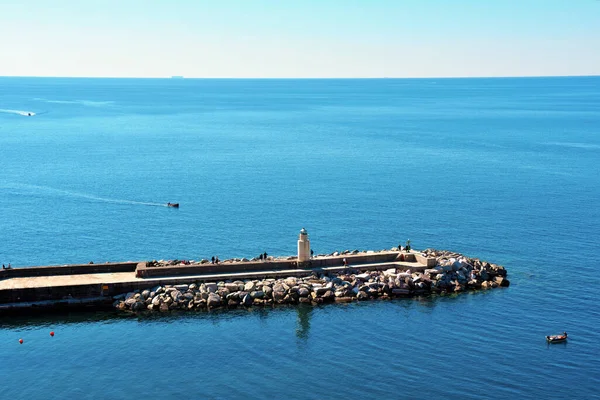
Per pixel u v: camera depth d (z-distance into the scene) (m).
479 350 67.69
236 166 178.12
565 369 63.97
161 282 79.19
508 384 61.41
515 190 145.50
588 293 82.75
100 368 63.97
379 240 107.56
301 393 60.00
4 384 61.06
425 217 122.06
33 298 76.31
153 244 105.62
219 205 131.88
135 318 74.44
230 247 103.88
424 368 64.19
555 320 74.75
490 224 116.75
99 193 142.50
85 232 112.44
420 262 86.56
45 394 59.56
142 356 66.25
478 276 85.94
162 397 59.22
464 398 59.31
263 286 79.50
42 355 66.38
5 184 150.25
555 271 91.19
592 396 59.50
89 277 80.06
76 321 73.69
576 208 128.00
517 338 70.31
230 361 65.38
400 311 76.94
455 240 107.19
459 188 148.00
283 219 120.81
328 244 105.50
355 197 138.88
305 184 152.88
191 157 194.12
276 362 65.31
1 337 69.94
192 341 69.31
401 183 154.00
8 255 100.00
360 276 82.75
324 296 78.94
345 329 72.19
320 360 65.62
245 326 72.69
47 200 135.62
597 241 105.69
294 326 72.81
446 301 80.00
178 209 128.75
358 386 61.12
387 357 66.31
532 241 106.06
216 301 76.81
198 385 61.16
